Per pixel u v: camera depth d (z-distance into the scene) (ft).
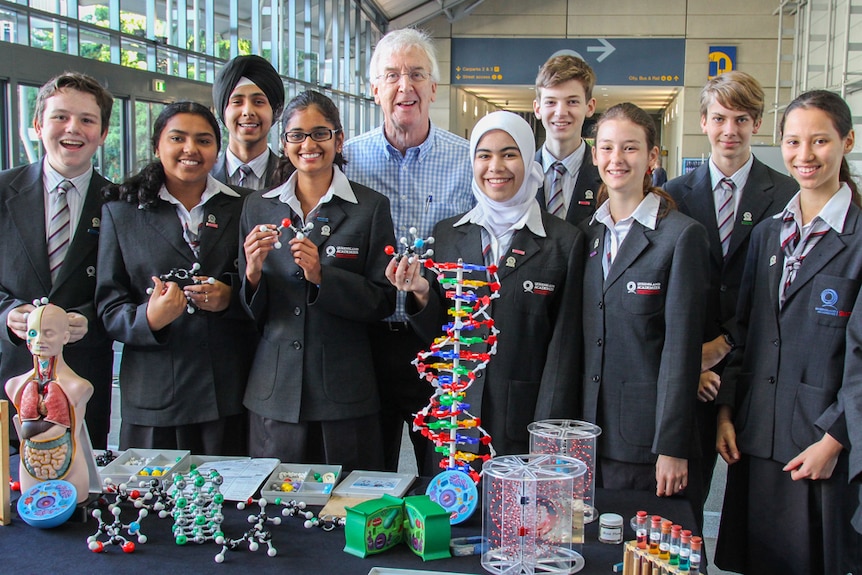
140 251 7.67
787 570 6.91
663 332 6.86
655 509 6.07
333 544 5.37
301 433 7.45
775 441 6.96
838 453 6.49
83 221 8.09
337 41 36.94
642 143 6.85
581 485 5.32
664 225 6.87
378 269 7.62
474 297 5.94
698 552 4.71
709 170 8.87
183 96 18.85
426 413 6.07
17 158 12.83
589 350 7.09
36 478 5.70
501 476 5.04
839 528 6.59
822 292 6.77
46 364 5.77
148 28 18.30
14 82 12.62
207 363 7.68
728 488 7.56
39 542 5.34
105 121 8.13
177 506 5.48
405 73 8.74
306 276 7.15
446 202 9.14
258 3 25.03
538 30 47.24
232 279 7.68
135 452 6.87
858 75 24.95
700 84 45.80
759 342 7.25
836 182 6.97
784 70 42.78
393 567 5.03
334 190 7.61
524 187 7.36
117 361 14.84
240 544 5.30
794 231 7.13
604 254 7.15
